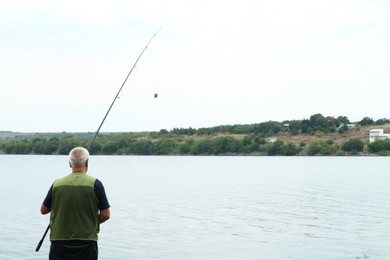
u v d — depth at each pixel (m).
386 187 42.84
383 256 14.15
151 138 151.75
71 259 6.38
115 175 66.56
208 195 36.44
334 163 108.25
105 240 17.06
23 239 17.00
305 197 34.31
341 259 13.85
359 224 20.89
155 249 15.59
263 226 20.62
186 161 125.31
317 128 170.25
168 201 31.59
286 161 122.69
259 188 43.56
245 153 155.25
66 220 6.36
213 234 18.52
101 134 118.25
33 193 36.84
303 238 17.53
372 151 155.88
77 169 6.53
